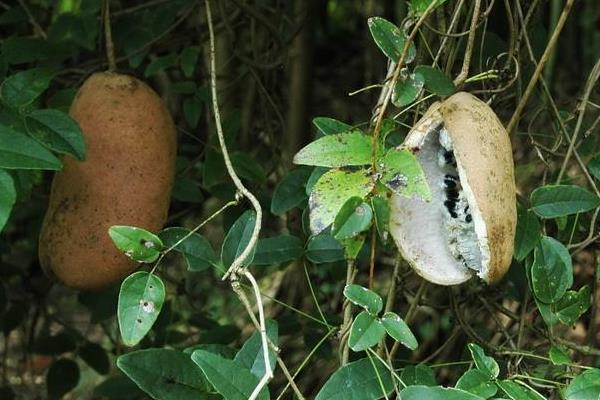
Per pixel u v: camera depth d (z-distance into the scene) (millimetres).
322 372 1064
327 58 1543
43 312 1174
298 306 1104
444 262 714
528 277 785
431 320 1113
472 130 688
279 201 836
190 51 976
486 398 692
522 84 866
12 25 1087
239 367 677
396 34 734
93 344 1090
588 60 1342
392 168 685
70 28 966
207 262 764
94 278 804
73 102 833
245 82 1170
